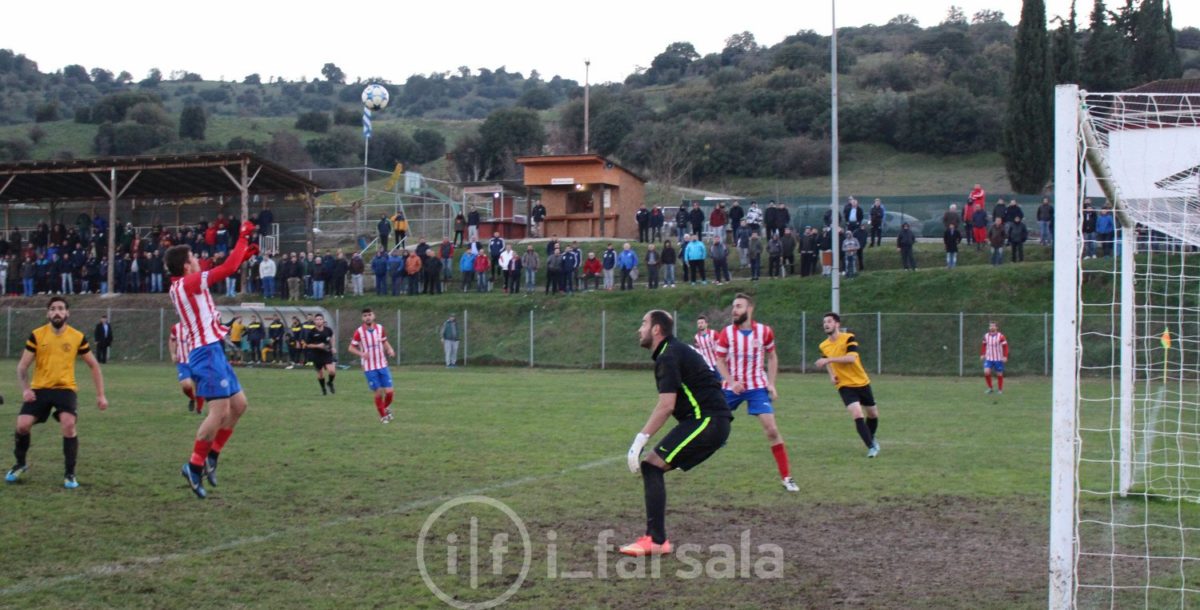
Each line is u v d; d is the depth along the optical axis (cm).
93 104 10781
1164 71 6212
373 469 1102
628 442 1345
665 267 3753
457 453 1230
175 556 721
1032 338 2991
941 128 7462
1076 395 616
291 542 764
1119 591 679
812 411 1838
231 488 981
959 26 10838
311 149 9312
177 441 1321
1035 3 5050
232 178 4066
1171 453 1307
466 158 8469
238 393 940
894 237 4334
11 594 628
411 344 3575
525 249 4366
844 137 7906
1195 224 995
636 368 3250
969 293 3228
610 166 4578
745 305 1011
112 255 4097
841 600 636
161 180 4459
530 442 1342
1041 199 4219
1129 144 852
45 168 4162
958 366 2997
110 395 2088
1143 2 6319
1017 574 696
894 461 1191
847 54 9444
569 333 3466
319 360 2142
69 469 980
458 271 4312
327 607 610
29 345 982
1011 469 1130
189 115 9681
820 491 988
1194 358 2439
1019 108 5088
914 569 707
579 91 11450
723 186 7425
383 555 731
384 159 9381
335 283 3959
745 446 1326
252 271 4172
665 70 12212
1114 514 908
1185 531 842
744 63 10388
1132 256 992
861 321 3175
